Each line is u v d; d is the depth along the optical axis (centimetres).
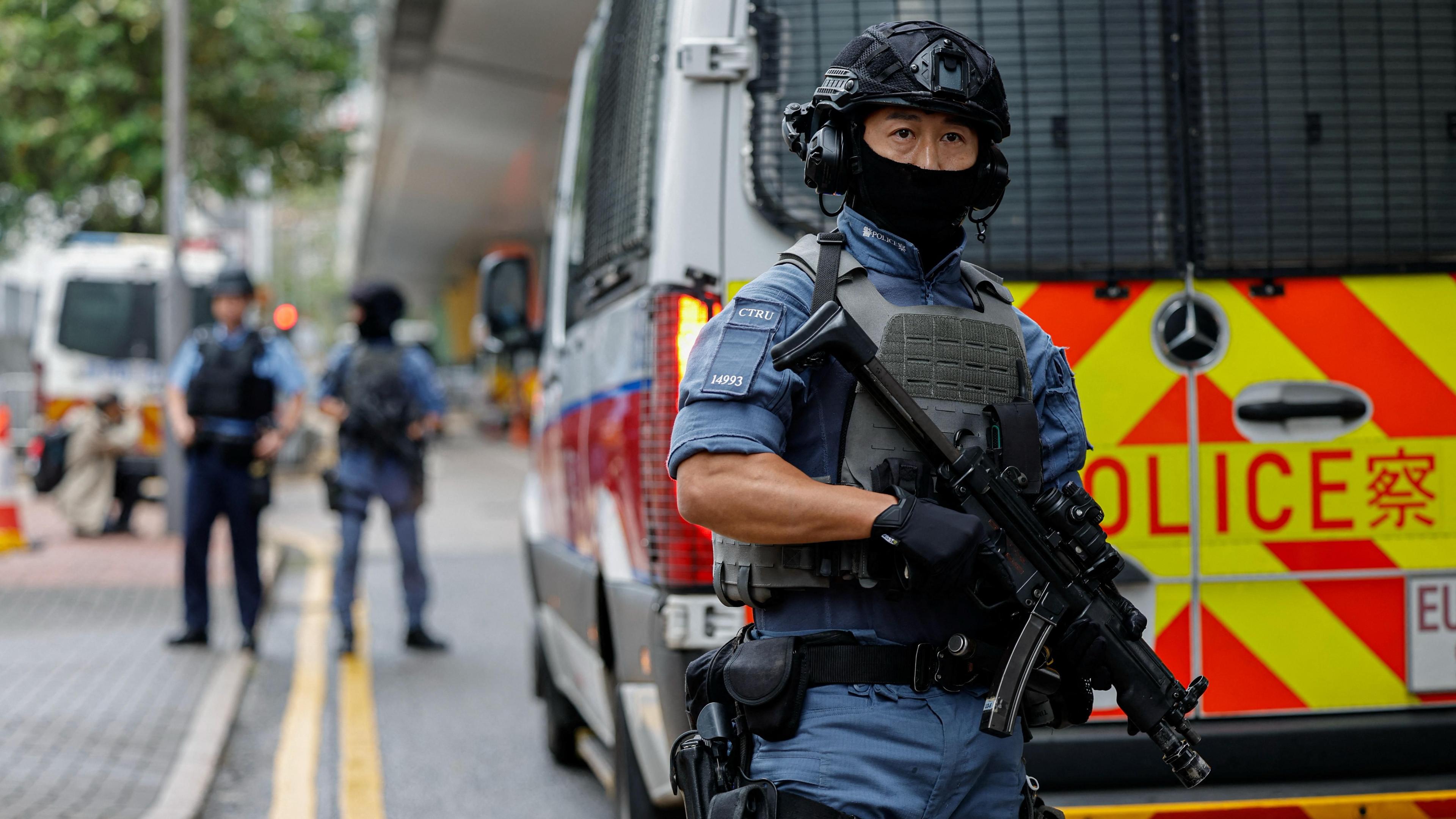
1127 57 413
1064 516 260
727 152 402
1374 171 416
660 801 429
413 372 958
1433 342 416
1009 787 274
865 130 267
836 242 272
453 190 4538
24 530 1678
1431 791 393
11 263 2820
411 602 978
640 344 430
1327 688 409
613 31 569
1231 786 398
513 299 773
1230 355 410
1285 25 416
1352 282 414
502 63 2975
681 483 257
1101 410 407
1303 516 409
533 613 778
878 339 264
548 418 707
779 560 264
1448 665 412
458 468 3200
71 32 2361
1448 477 413
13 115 2428
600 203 552
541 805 623
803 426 264
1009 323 282
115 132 2378
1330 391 412
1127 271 410
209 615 926
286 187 2691
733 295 399
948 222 272
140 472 1636
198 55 2466
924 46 262
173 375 904
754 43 403
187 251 2092
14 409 2488
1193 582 407
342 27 2827
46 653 895
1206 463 408
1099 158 413
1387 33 418
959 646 257
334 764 690
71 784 599
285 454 2631
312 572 1392
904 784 258
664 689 406
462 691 855
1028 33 413
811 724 260
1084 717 276
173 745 671
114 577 1248
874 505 246
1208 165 413
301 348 4009
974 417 268
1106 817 381
